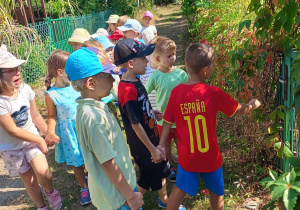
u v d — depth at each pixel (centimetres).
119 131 208
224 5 520
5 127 262
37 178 297
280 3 240
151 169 268
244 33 353
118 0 1800
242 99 287
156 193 326
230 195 292
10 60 259
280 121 291
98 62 195
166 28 1552
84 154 197
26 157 286
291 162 209
